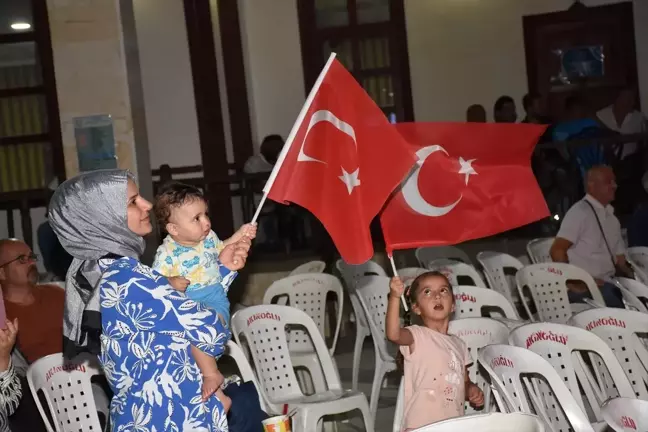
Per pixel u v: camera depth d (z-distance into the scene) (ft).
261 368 16.52
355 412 19.75
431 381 13.39
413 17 46.42
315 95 11.95
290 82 47.34
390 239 13.46
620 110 42.37
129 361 9.80
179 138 44.32
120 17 23.61
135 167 23.75
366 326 22.39
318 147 12.32
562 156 36.50
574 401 11.55
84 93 23.54
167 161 44.24
